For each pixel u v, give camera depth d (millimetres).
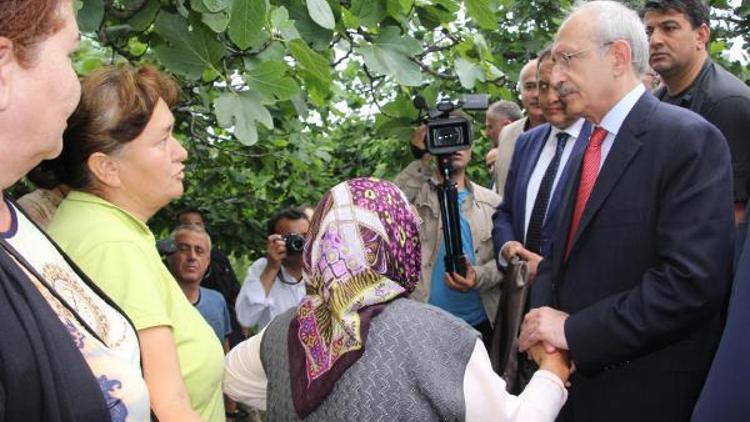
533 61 4211
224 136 5605
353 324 1688
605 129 2512
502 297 2742
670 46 3348
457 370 1694
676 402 2387
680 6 3309
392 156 6434
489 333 3775
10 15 1124
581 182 2547
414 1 3002
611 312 2303
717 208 2270
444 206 3398
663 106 2449
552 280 2555
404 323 1708
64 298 1294
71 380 1104
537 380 2006
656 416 2393
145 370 1602
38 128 1195
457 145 3312
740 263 1828
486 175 7039
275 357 1876
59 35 1203
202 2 2258
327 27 2354
